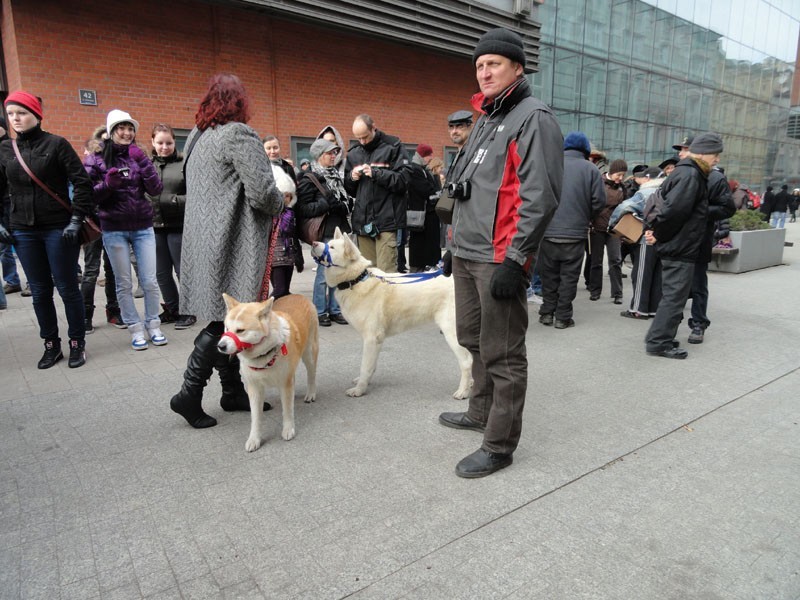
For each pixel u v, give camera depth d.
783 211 19.45
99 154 4.62
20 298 6.35
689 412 3.49
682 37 20.09
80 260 8.29
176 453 2.90
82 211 3.95
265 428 3.22
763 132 27.80
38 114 3.81
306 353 3.54
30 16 7.14
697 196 4.25
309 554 2.11
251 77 9.30
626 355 4.70
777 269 9.50
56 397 3.61
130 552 2.11
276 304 3.35
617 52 17.25
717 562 2.07
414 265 6.82
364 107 10.99
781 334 5.36
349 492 2.54
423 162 7.78
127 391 3.72
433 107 12.27
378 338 3.70
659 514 2.38
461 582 1.96
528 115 2.38
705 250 4.86
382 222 5.23
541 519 2.34
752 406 3.59
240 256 2.88
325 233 5.03
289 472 2.72
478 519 2.34
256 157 2.76
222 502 2.45
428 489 2.57
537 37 13.03
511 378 2.63
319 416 3.41
